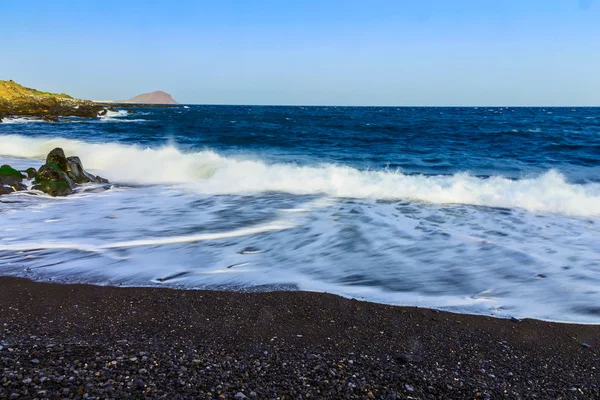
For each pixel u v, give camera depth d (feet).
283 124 146.30
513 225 27.94
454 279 19.63
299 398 11.27
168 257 22.16
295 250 23.32
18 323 15.26
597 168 52.21
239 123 152.25
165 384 11.55
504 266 21.02
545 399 11.77
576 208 31.53
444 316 16.46
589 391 12.22
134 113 252.01
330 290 18.58
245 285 18.99
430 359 13.64
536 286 18.85
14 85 226.79
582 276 19.79
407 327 15.67
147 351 13.44
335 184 39.75
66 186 38.19
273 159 57.21
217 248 23.57
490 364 13.46
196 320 15.87
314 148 71.72
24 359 12.61
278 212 31.30
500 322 16.06
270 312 16.61
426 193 36.06
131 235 25.70
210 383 11.73
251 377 12.20
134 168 49.57
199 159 52.03
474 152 68.13
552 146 74.74
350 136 95.50
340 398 11.37
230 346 14.08
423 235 25.76
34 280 19.11
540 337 15.10
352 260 21.91
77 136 87.10
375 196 36.45
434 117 214.28
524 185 38.52
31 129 105.09
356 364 13.19
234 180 42.78
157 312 16.42
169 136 90.63
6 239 24.73
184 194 37.96
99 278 19.45
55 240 24.64
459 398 11.63
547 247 23.62
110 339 14.23
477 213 31.04
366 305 17.28
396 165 54.49
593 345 14.64
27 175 43.47
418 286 18.97
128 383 11.51
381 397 11.48
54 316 15.90
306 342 14.51
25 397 10.64
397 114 266.57
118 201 35.24
